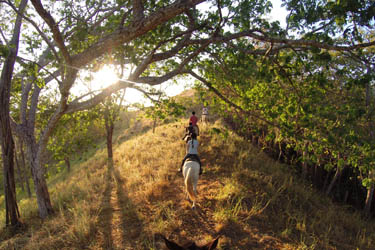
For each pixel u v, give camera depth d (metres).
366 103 8.01
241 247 5.51
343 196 12.52
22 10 6.57
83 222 6.26
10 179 7.38
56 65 6.16
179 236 5.83
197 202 7.47
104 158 15.87
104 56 6.41
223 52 5.92
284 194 8.88
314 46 4.14
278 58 4.89
